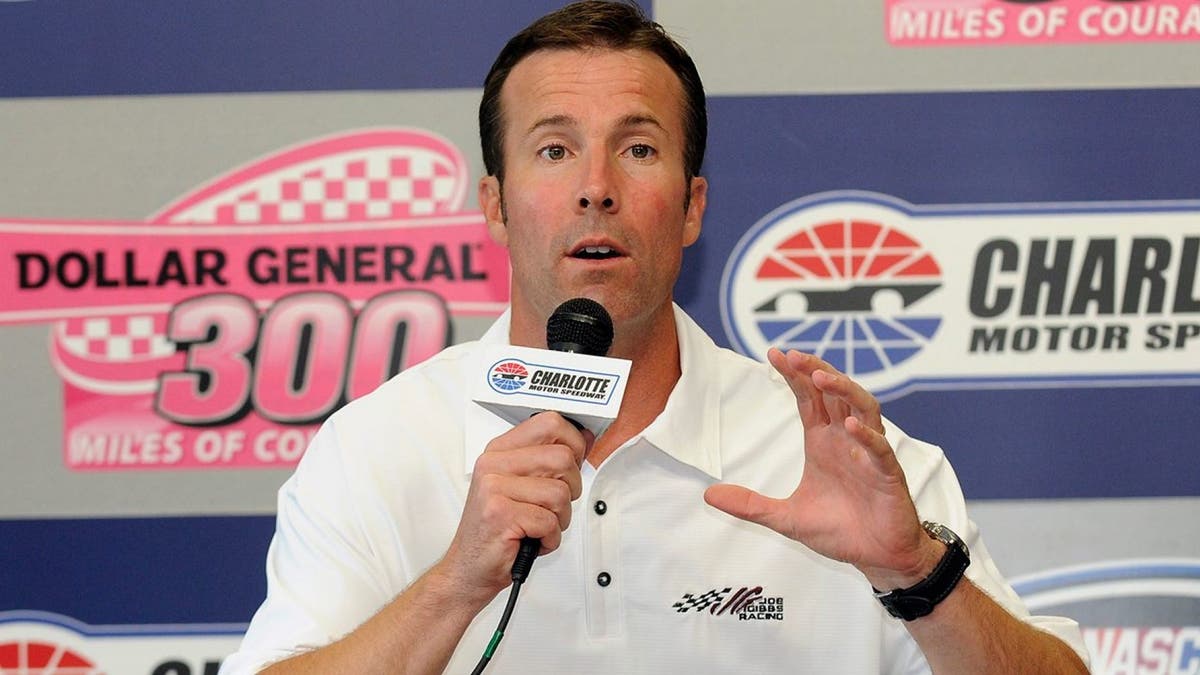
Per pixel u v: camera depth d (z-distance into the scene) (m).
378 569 7.21
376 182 10.09
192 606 10.05
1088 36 10.02
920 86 10.03
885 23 10.03
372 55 10.10
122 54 10.07
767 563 7.33
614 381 5.81
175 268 10.05
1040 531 10.02
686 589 7.25
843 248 10.05
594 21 7.29
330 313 10.07
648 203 6.97
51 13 10.06
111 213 10.05
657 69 7.25
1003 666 6.49
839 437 6.27
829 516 6.30
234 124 10.07
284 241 10.07
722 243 10.08
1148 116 10.00
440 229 10.10
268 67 10.09
